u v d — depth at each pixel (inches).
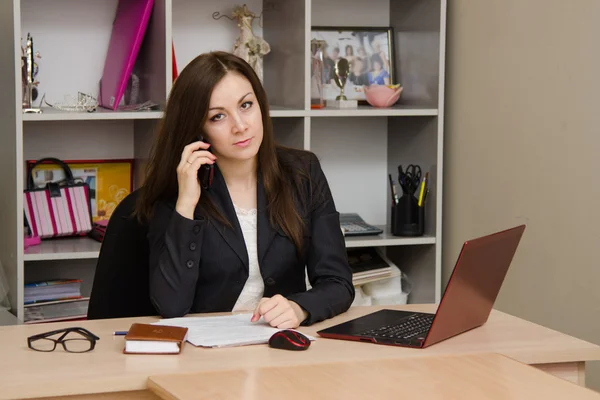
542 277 111.8
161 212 84.4
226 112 80.7
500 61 119.6
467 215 129.2
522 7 114.1
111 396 60.4
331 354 66.2
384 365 62.2
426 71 134.8
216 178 84.8
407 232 134.6
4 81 118.3
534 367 63.1
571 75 104.8
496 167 121.3
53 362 63.5
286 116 124.6
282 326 73.7
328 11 142.2
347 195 146.8
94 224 131.1
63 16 130.7
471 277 70.5
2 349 67.1
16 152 113.7
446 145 134.6
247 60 132.0
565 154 106.3
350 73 141.0
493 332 73.7
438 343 69.8
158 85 121.9
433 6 131.6
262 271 84.7
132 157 136.9
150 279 81.3
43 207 126.0
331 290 81.1
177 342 65.6
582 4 102.5
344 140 145.8
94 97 133.0
